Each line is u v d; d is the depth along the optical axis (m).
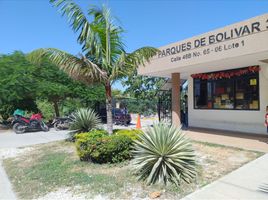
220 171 5.42
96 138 6.34
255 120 10.12
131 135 6.70
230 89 11.09
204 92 12.34
